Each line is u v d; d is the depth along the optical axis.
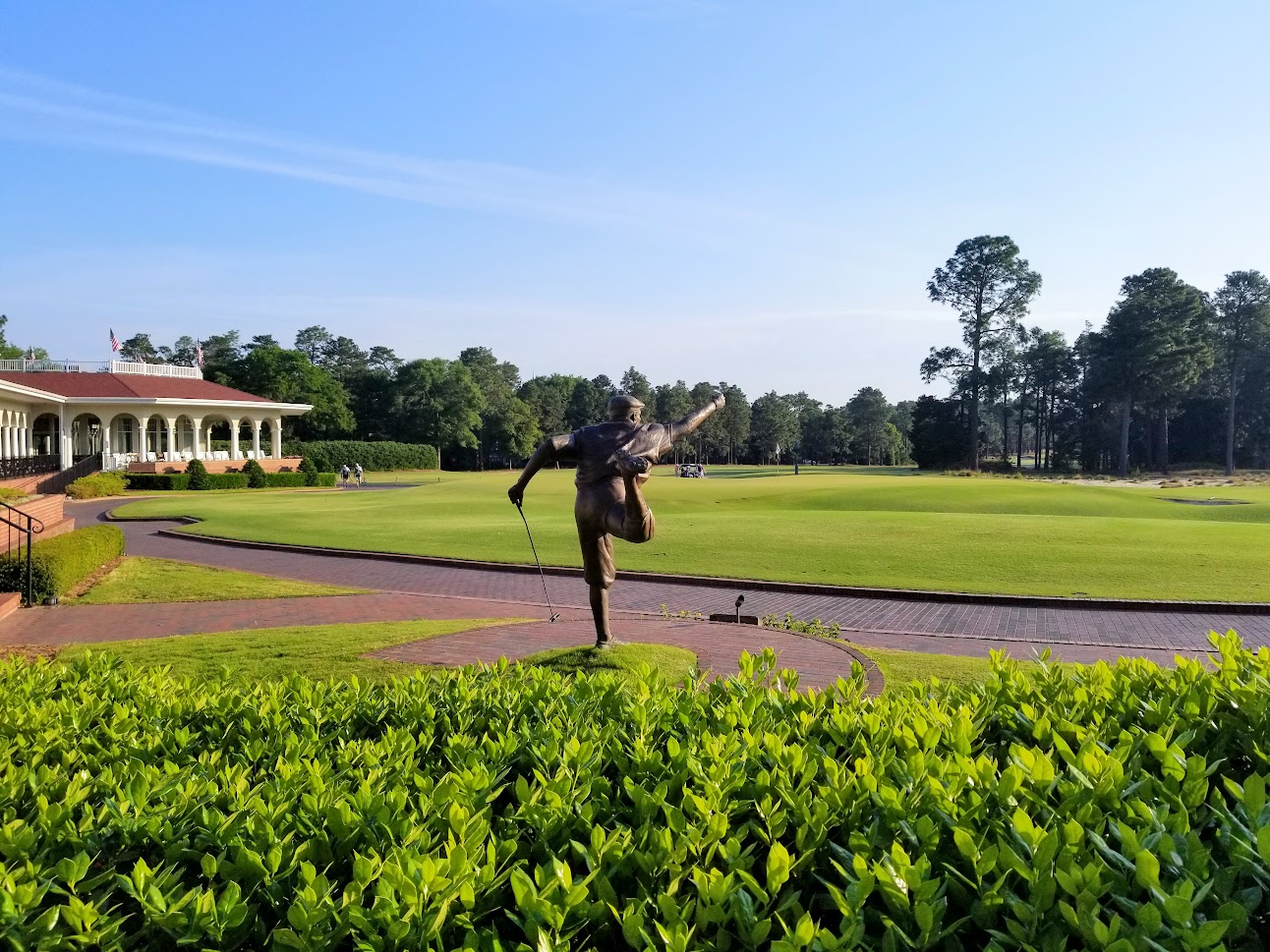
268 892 2.78
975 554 18.45
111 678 5.58
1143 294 73.69
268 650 9.59
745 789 3.42
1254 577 15.61
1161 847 2.69
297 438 80.25
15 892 2.60
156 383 54.72
